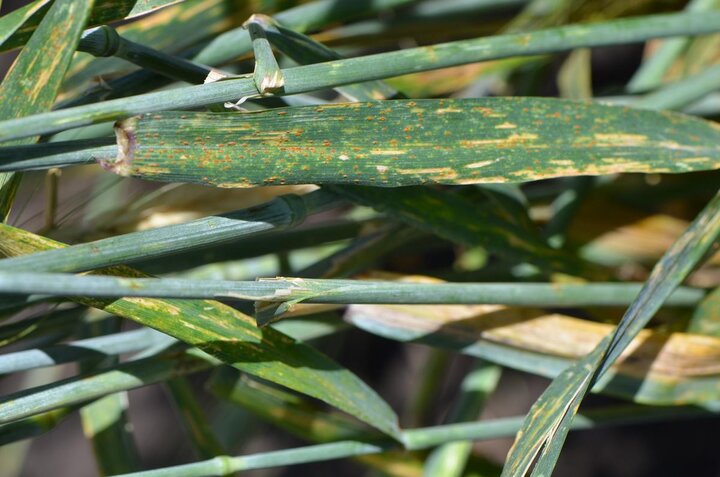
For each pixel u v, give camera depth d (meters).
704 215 0.33
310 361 0.33
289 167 0.31
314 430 0.38
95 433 0.37
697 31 0.35
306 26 0.38
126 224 0.36
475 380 0.40
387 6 0.38
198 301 0.32
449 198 0.35
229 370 0.37
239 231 0.31
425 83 0.40
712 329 0.36
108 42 0.32
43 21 0.30
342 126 0.31
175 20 0.37
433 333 0.35
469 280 0.39
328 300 0.31
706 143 0.33
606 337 0.32
